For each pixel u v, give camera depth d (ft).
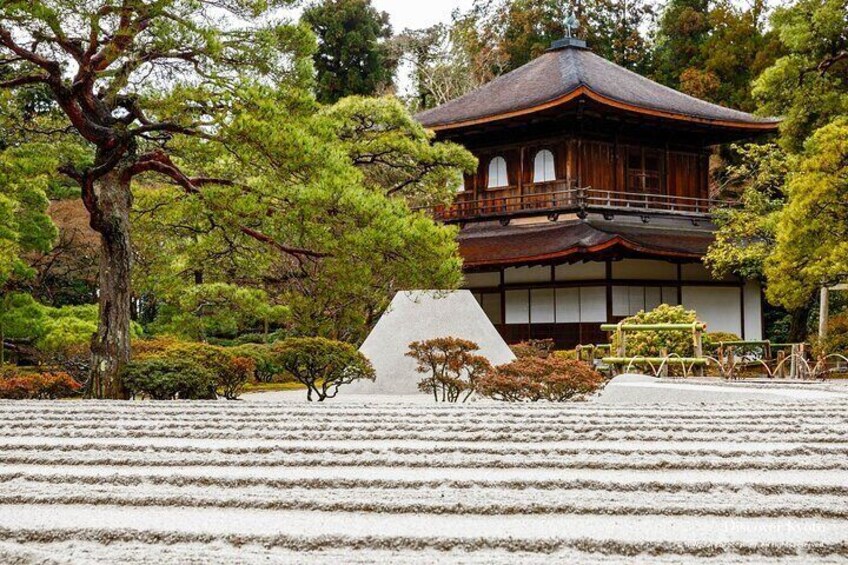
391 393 58.03
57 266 91.30
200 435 27.14
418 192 85.61
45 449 24.89
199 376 49.96
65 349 67.15
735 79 135.95
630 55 157.99
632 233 93.04
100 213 49.34
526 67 113.60
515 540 15.99
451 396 50.80
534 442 25.84
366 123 75.97
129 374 48.83
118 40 46.70
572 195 96.48
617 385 48.49
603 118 97.91
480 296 98.12
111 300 49.55
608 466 22.12
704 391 45.37
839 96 89.66
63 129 53.88
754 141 126.11
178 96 48.11
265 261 63.62
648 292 92.38
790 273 68.90
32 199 64.69
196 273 78.07
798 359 62.54
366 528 16.88
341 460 22.70
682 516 17.88
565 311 91.56
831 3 86.84
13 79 49.21
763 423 29.71
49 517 17.90
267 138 46.57
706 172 107.65
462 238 100.32
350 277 50.93
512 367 46.11
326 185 47.57
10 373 58.80
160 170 50.57
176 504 18.90
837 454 23.77
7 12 44.93
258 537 16.31
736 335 92.89
